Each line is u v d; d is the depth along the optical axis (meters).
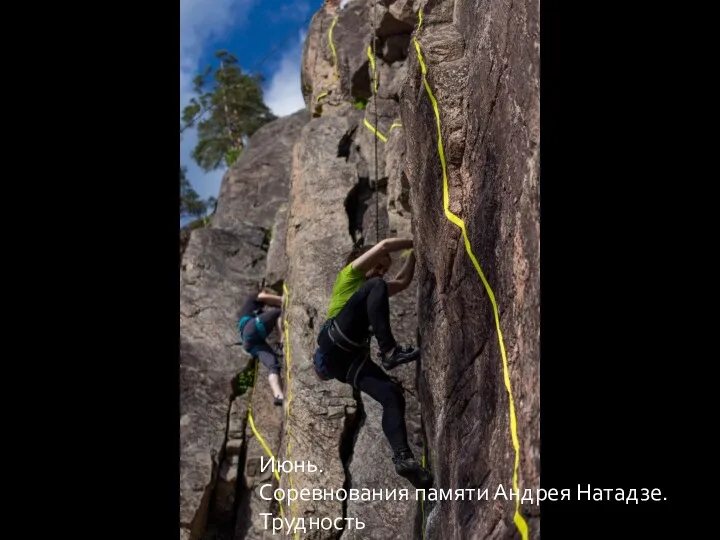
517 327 2.99
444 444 3.81
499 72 3.43
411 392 5.78
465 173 3.86
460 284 3.72
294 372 6.16
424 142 4.25
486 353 3.33
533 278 2.87
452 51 4.09
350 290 4.57
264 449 7.36
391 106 7.01
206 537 7.17
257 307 7.58
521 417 2.84
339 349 4.41
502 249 3.22
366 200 6.99
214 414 7.60
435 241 4.11
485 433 3.21
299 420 5.92
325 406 5.92
